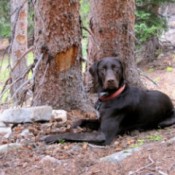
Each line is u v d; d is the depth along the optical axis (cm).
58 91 516
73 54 514
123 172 406
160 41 1152
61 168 420
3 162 432
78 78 523
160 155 418
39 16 507
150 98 486
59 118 498
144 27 984
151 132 482
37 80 518
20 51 836
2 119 492
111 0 571
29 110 494
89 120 488
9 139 469
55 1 499
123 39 583
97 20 581
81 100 525
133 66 594
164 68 1045
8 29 1202
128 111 471
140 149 433
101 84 475
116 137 471
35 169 421
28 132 477
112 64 469
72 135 461
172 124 494
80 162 427
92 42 590
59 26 504
